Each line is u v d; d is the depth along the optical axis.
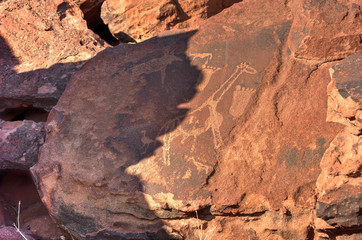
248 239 2.81
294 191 2.71
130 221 2.98
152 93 3.41
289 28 3.38
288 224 2.73
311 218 2.69
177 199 2.84
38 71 4.62
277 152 2.86
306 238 2.72
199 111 3.19
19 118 4.66
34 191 3.95
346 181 2.40
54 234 3.57
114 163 3.12
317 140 2.81
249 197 2.78
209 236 2.87
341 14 3.09
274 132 2.93
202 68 3.41
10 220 3.73
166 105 3.30
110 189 3.03
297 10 3.33
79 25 5.19
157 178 2.96
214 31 3.61
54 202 3.19
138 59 3.68
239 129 3.02
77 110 3.51
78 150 3.28
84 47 4.89
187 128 3.13
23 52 4.90
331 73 2.71
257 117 3.04
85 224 3.09
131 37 5.31
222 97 3.20
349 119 2.63
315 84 3.01
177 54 3.59
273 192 2.75
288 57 3.21
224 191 2.82
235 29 3.55
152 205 2.89
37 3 5.30
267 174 2.81
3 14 5.12
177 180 2.92
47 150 3.39
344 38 3.04
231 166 2.90
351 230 2.40
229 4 5.27
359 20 3.06
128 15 5.17
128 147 3.15
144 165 3.04
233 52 3.41
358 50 2.96
